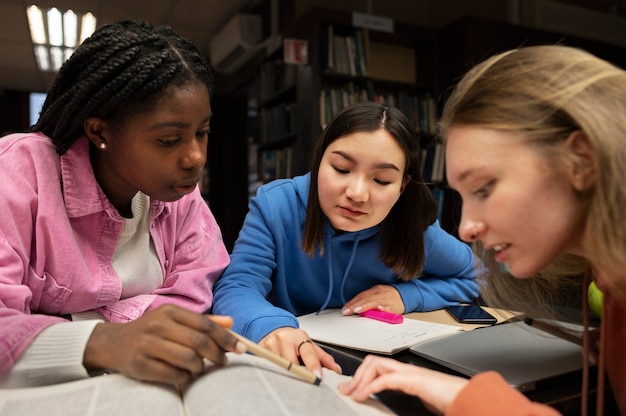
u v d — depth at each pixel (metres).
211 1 3.92
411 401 0.54
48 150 0.73
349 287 1.13
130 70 0.64
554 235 0.49
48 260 0.71
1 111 6.15
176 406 0.47
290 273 1.11
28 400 0.48
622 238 0.46
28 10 3.84
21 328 0.56
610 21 4.24
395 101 3.35
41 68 5.33
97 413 0.45
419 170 0.97
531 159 0.47
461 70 3.35
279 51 3.58
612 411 0.58
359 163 0.85
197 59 0.72
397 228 1.03
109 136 0.69
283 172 3.47
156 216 0.87
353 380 0.56
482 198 0.50
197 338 0.51
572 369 0.60
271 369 0.57
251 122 4.60
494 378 0.48
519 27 3.50
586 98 0.47
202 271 0.92
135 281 0.84
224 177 5.35
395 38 3.50
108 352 0.54
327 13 3.12
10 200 0.67
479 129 0.49
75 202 0.74
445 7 4.16
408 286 1.08
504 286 0.77
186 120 0.66
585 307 0.60
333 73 3.13
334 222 0.93
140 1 3.83
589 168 0.47
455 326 0.92
